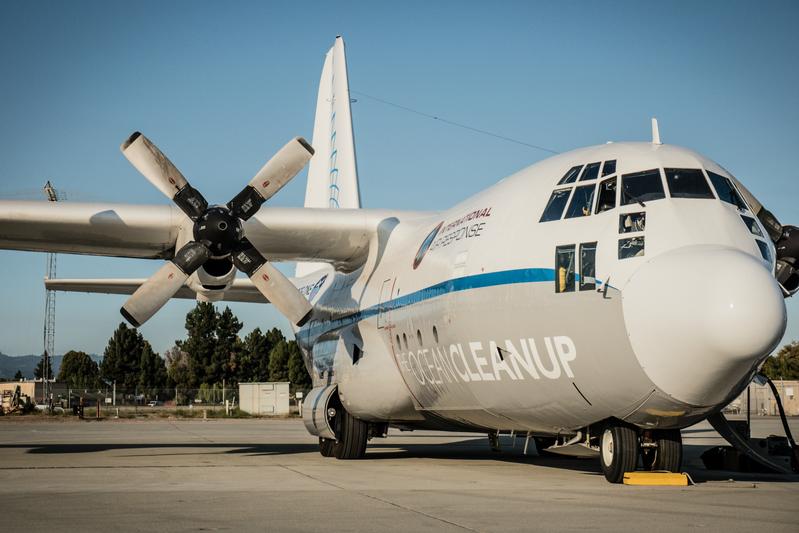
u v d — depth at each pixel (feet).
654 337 27.30
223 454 51.11
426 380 40.78
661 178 30.63
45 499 27.25
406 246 45.57
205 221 43.50
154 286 43.01
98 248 48.83
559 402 31.91
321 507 25.13
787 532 20.18
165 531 20.77
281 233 48.39
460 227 38.96
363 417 47.19
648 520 22.09
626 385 28.66
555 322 30.60
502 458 48.60
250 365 254.06
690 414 29.04
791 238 37.68
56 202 45.55
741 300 25.64
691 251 27.89
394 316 43.27
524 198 34.65
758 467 39.27
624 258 28.94
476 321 34.83
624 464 31.27
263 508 24.95
